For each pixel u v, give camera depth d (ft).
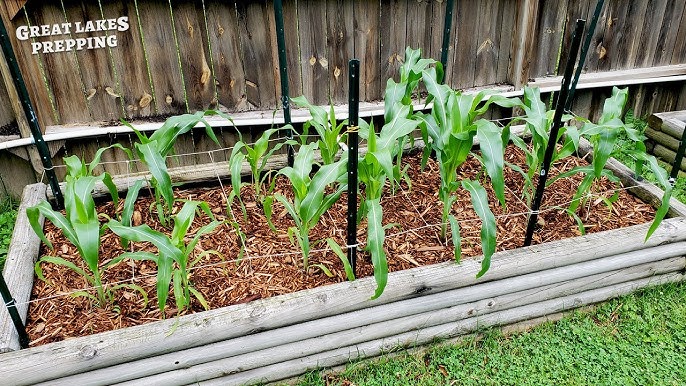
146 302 6.25
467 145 6.34
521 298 6.89
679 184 9.72
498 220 7.80
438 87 6.84
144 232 5.56
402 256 7.04
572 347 6.77
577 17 10.41
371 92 10.18
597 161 7.02
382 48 9.80
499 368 6.50
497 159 5.79
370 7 9.34
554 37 10.46
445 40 8.29
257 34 9.13
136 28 8.60
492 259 6.68
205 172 8.63
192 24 8.79
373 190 6.45
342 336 6.28
